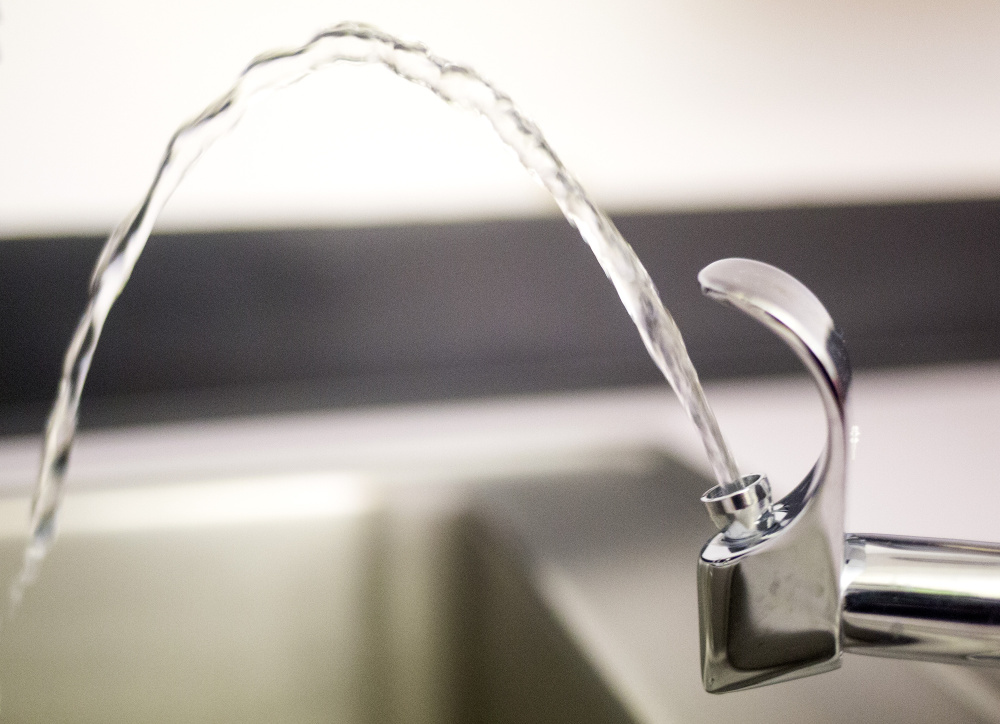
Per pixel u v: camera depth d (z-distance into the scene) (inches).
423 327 32.6
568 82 32.2
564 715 21.2
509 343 33.3
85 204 29.6
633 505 25.5
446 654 25.6
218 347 31.3
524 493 26.0
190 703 24.4
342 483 25.4
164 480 24.7
